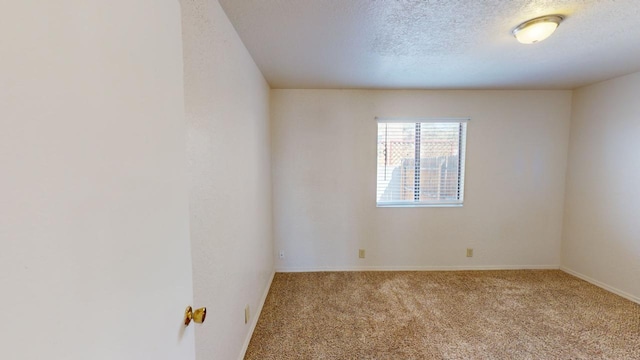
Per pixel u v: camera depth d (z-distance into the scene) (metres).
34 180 0.36
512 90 3.11
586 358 1.80
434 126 3.18
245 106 1.88
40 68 0.36
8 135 0.33
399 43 1.84
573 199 3.11
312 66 2.29
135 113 0.55
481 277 3.07
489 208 3.23
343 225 3.21
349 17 1.49
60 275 0.39
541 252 3.28
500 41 1.82
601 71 2.46
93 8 0.44
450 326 2.14
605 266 2.78
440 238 3.25
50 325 0.38
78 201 0.42
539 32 1.54
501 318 2.25
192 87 1.07
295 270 3.23
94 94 0.45
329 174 3.15
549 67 2.34
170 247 0.70
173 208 0.72
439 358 1.80
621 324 2.16
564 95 3.12
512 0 1.34
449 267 3.26
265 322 2.20
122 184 0.52
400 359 1.78
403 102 3.10
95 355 0.46
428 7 1.40
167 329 0.68
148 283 0.60
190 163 1.05
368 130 3.12
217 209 1.34
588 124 2.93
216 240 1.33
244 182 1.86
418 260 3.26
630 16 1.49
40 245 0.37
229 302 1.52
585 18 1.51
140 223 0.57
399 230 3.23
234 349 1.62
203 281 1.17
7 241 0.33
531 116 3.14
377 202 3.24
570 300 2.54
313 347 1.90
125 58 0.52
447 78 2.66
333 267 3.25
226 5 1.37
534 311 2.36
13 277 0.34
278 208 3.16
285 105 3.06
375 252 3.25
